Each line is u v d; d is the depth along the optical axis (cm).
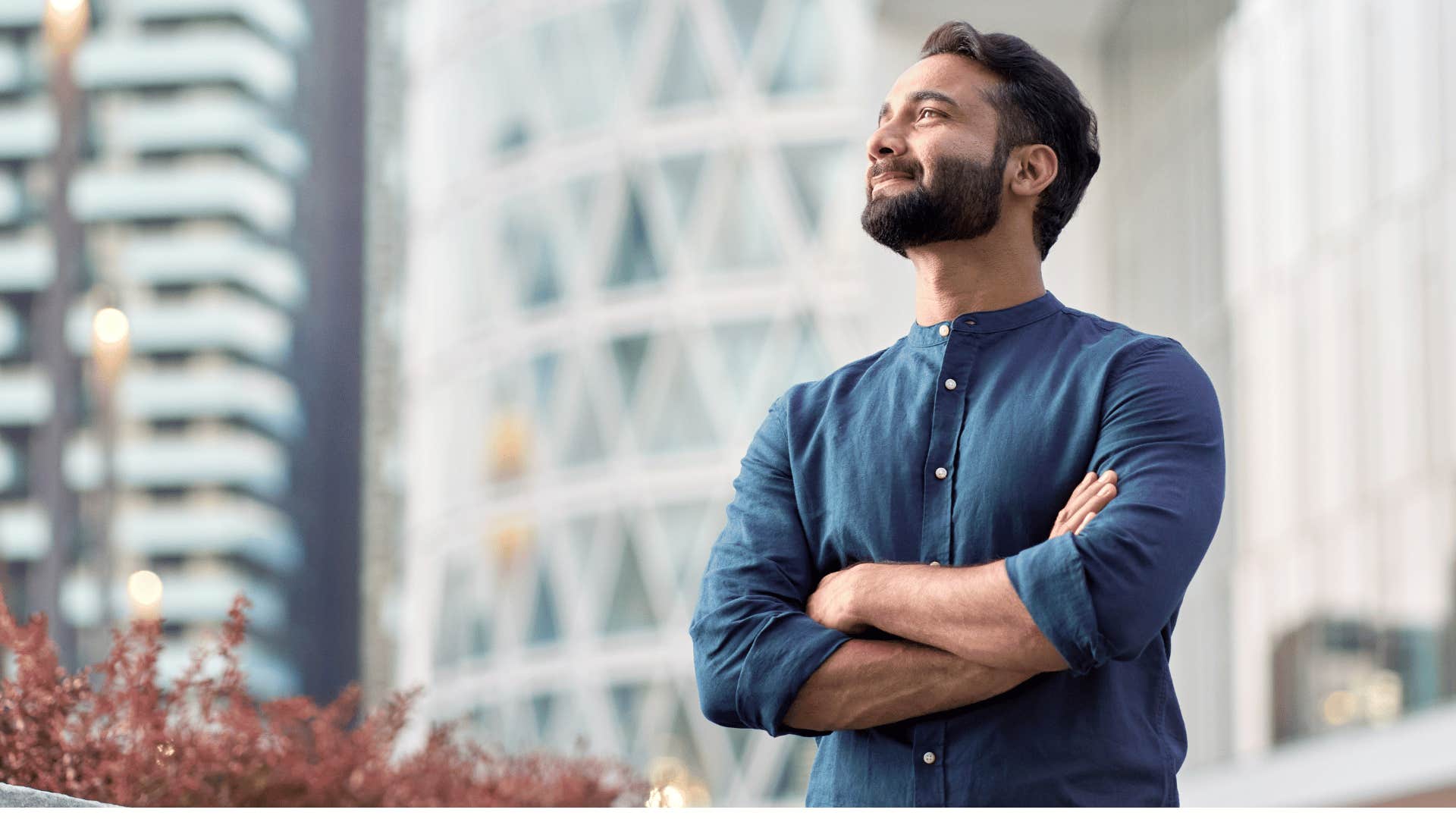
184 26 9531
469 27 5066
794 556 342
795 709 317
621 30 4738
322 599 8075
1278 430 1939
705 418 4344
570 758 441
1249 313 1988
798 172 4406
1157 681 319
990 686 304
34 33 9412
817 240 4353
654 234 4525
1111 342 332
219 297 9181
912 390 339
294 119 9138
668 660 4206
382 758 399
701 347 4369
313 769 381
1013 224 350
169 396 9044
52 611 1842
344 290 8162
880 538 329
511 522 4559
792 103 4462
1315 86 1883
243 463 8919
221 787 375
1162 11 2073
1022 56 356
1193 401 323
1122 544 299
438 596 4756
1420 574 1669
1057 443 322
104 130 9462
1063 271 2241
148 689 393
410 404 5112
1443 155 1672
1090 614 294
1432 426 1658
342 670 7844
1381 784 1642
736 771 3994
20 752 382
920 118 352
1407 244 1714
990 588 303
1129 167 2197
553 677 4334
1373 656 1734
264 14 9412
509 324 4719
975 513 322
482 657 4541
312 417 8862
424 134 5234
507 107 4909
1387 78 1764
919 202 342
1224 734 1991
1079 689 308
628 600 4316
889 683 310
